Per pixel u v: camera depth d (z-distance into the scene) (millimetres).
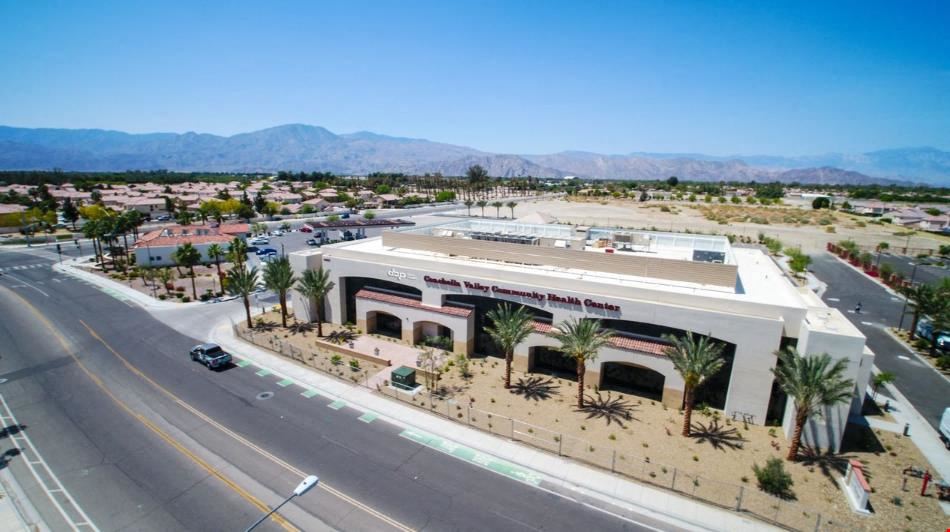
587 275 43719
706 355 30812
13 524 24172
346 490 27188
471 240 50781
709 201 194500
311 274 49656
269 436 32562
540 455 30609
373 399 37906
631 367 39812
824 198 181875
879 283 79125
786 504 26141
